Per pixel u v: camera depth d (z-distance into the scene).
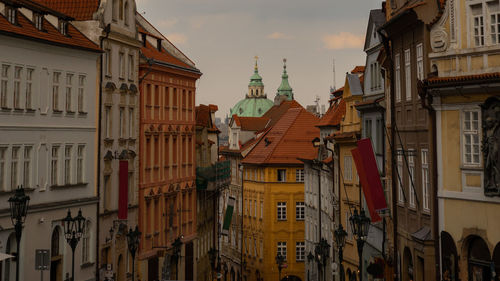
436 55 40.03
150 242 69.31
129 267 65.12
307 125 117.50
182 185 78.25
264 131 135.62
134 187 66.25
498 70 37.72
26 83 49.59
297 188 112.69
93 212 57.94
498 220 36.91
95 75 58.72
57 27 54.50
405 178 47.31
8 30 46.66
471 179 38.91
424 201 43.34
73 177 55.53
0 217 46.00
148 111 69.38
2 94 47.06
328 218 81.00
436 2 40.72
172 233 74.88
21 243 48.50
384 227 54.56
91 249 57.53
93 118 58.44
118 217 62.34
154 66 69.81
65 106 54.41
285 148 114.31
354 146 65.56
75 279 54.94
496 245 36.94
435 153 40.88
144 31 73.56
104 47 60.22
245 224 123.31
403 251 47.75
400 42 47.69
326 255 66.06
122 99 63.69
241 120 143.25
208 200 92.31
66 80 54.59
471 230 38.59
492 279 37.12
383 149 56.19
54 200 52.78
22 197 35.69
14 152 48.62
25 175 49.66
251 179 120.38
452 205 39.84
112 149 61.69
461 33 39.22
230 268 135.88
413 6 42.16
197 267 84.69
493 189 36.97
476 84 37.62
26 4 49.88
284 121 121.31
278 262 82.75
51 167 52.78
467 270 39.12
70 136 55.06
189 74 79.38
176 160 76.69
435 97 40.22
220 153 142.12
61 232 53.56
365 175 46.88
